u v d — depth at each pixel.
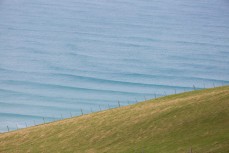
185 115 78.44
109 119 89.81
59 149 79.94
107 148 74.88
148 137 74.94
